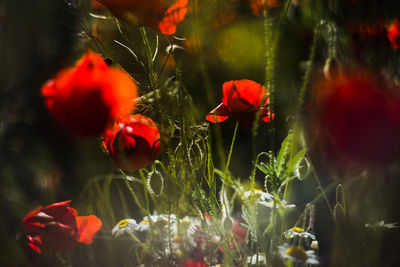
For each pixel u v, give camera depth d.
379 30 1.35
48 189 1.48
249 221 1.29
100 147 1.35
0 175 1.47
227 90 1.30
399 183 1.27
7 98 1.79
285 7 1.21
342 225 1.26
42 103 1.75
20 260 1.34
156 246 1.30
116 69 1.27
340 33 1.34
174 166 1.29
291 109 1.36
